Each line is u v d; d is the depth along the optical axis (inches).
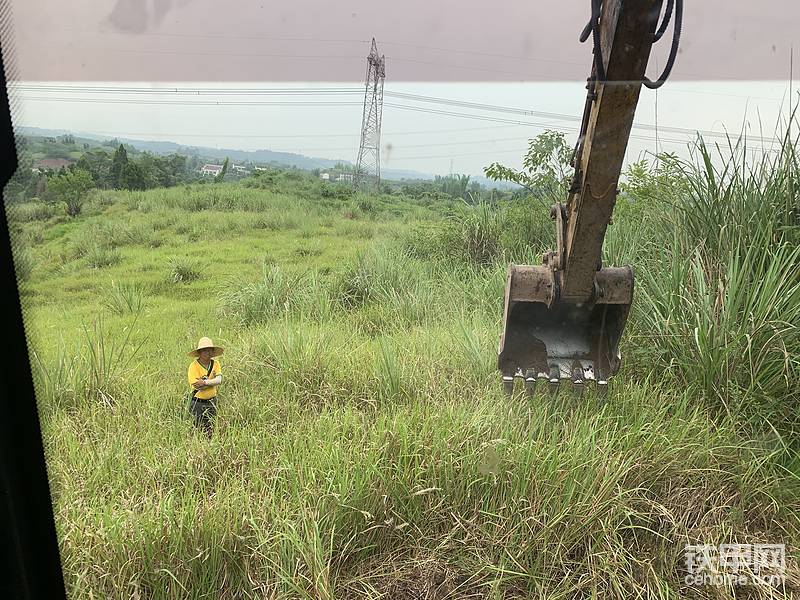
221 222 446.6
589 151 111.0
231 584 112.9
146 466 141.4
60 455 140.6
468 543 122.0
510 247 319.9
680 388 166.1
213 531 115.7
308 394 182.1
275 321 253.9
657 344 176.1
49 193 399.2
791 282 166.1
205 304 286.0
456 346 205.0
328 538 118.4
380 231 368.8
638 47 91.6
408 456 133.9
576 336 161.6
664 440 141.3
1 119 52.7
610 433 145.0
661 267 198.7
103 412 171.0
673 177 211.6
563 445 140.7
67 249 357.1
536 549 119.7
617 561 117.0
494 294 262.8
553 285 144.4
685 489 133.5
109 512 119.7
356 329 247.4
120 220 418.0
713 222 191.9
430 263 325.7
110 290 294.7
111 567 108.1
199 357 169.3
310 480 130.0
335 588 111.7
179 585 108.6
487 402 158.9
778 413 156.6
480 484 131.0
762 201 185.2
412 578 116.3
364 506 124.6
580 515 122.4
